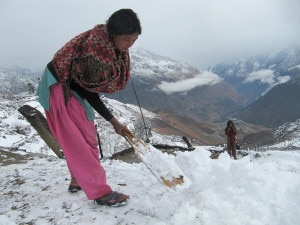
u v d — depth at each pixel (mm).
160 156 3717
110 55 3461
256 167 4043
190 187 3725
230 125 15203
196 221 3279
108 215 3896
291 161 14758
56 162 6848
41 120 7496
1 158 7668
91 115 4008
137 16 3400
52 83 3734
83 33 3602
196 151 4129
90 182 3973
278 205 3340
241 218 3232
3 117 49000
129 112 106562
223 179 3721
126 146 26062
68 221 3869
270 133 136250
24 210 4289
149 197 4148
